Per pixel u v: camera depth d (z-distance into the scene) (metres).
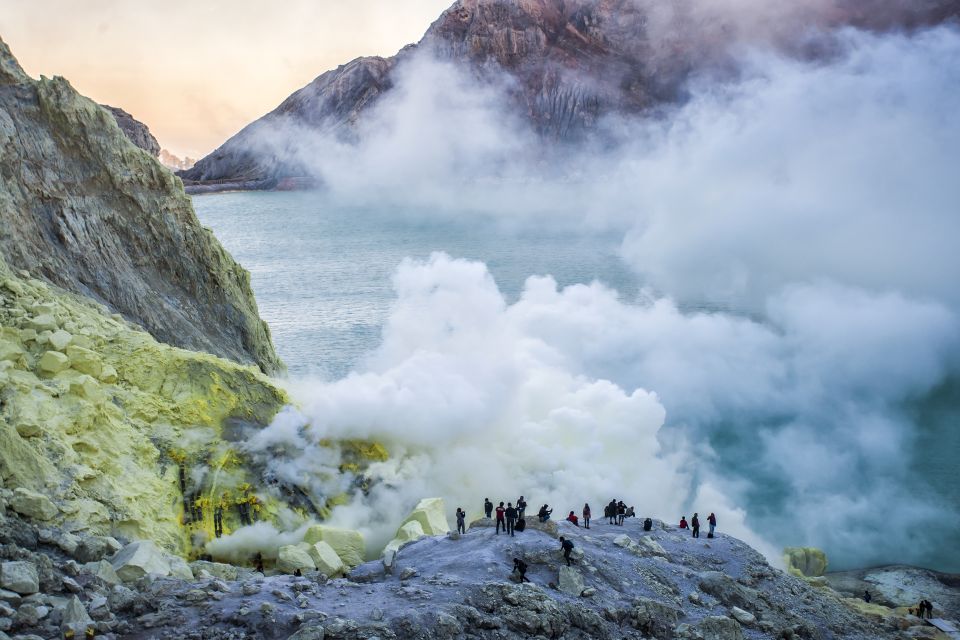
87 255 46.22
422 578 27.44
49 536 25.11
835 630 30.25
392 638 22.16
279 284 133.88
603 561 30.28
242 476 37.56
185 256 52.94
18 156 44.66
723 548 35.16
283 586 25.30
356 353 87.94
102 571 23.94
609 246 189.75
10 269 40.09
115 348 39.06
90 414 32.69
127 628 21.70
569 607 25.73
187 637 21.47
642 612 26.50
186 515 34.34
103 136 49.88
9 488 26.94
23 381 31.67
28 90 47.62
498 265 162.62
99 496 29.66
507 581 27.12
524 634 24.11
